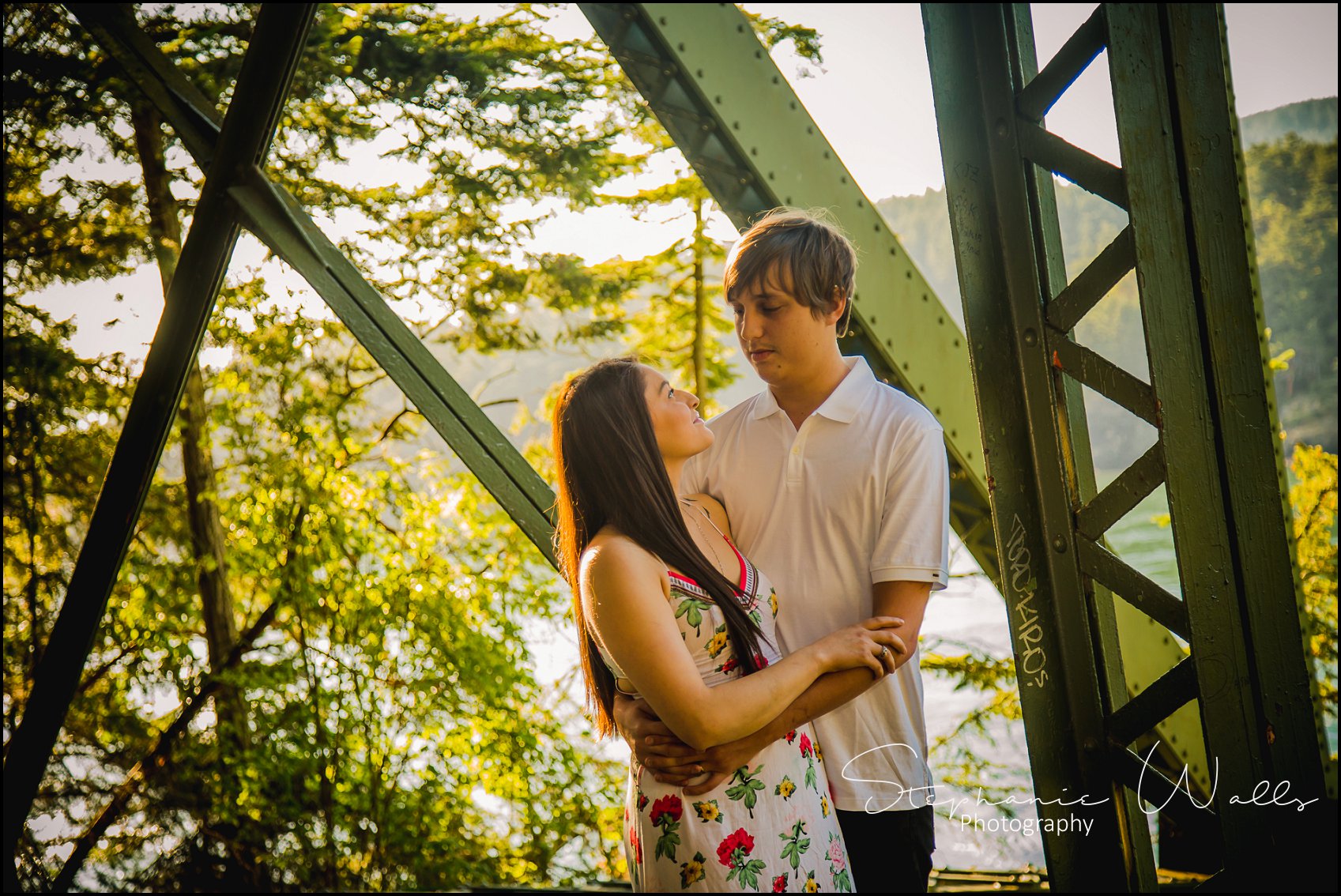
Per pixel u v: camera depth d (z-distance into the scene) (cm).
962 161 179
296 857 582
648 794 162
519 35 634
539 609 628
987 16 175
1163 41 157
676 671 148
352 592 595
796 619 189
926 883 192
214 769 584
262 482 599
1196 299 159
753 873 157
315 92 607
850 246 190
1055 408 175
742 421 202
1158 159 157
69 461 573
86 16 264
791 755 167
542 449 735
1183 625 162
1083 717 179
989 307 181
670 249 707
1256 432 160
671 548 158
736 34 276
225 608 609
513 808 632
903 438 181
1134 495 167
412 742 601
